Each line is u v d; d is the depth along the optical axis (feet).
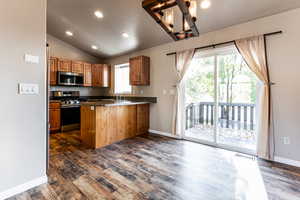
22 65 5.58
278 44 8.20
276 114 8.30
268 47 8.49
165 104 13.46
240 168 7.58
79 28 13.44
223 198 5.44
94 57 19.25
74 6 10.57
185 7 4.09
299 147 7.72
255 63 8.73
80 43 16.35
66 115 14.80
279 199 5.38
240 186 6.13
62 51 16.43
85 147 10.43
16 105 5.49
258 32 8.83
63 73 15.10
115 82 18.53
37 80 6.00
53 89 15.90
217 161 8.35
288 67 7.94
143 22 11.03
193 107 12.09
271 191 5.81
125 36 13.28
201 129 11.72
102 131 10.56
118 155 9.11
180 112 12.41
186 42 11.99
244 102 9.86
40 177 6.14
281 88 8.14
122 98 17.54
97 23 12.18
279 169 7.46
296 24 7.72
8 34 5.23
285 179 6.60
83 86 17.97
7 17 5.19
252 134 9.66
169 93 13.14
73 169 7.38
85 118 10.82
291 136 7.91
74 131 14.78
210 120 11.22
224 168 7.57
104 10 10.45
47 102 6.43
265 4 7.84
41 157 6.17
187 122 12.46
